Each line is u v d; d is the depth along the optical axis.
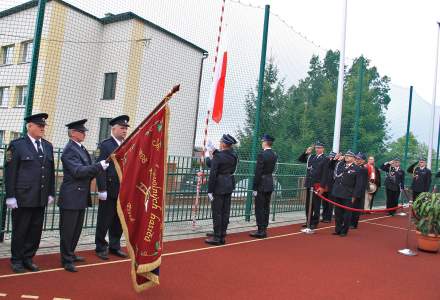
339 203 9.45
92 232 7.50
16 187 4.95
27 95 6.54
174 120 17.58
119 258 5.98
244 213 10.20
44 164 5.14
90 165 5.09
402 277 6.11
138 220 4.48
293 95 15.74
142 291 4.62
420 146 19.81
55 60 15.20
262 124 14.62
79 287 4.71
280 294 4.99
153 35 17.61
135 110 17.02
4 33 10.03
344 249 7.75
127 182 4.54
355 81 16.84
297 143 15.09
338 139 11.98
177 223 9.04
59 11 15.23
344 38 12.09
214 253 6.72
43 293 4.44
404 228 10.95
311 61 16.62
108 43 16.70
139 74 17.25
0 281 4.70
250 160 11.26
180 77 18.33
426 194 8.28
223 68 8.90
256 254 6.86
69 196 5.21
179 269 5.70
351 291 5.29
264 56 10.20
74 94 15.83
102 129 16.28
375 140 16.30
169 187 8.79
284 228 9.62
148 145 4.56
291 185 11.65
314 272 6.04
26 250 5.16
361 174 9.21
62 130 15.36
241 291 5.00
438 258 7.58
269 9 10.14
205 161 8.49
